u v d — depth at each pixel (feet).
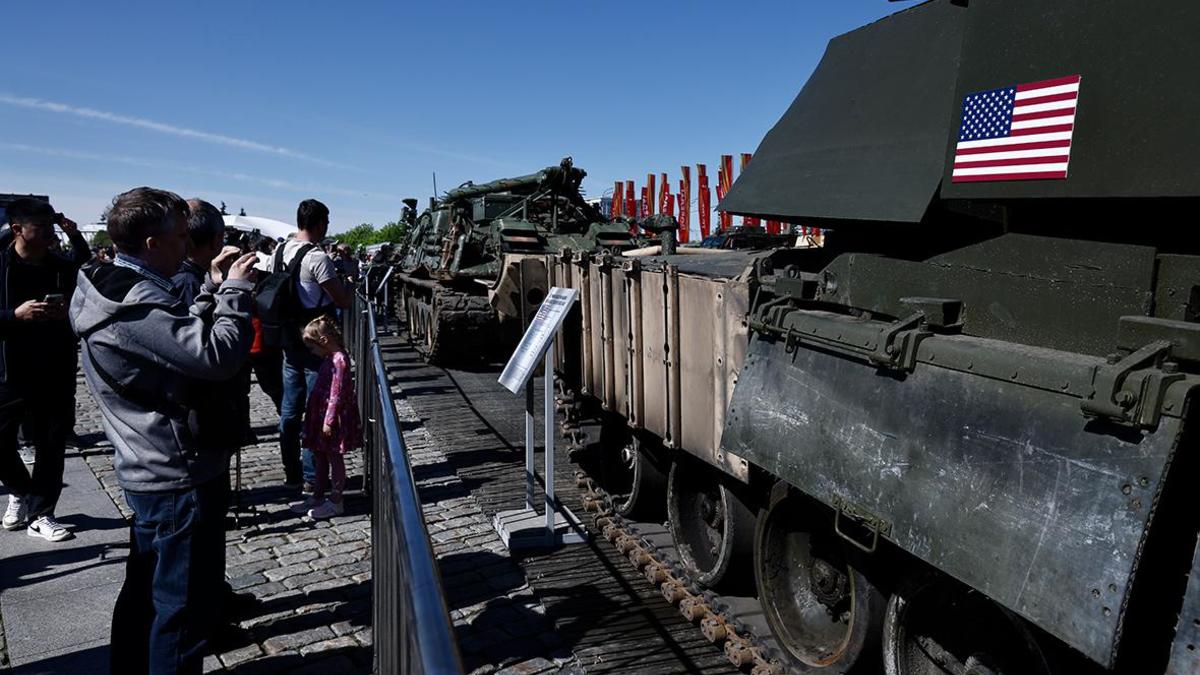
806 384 11.06
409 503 5.85
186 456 10.62
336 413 20.63
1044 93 8.43
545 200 53.62
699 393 14.78
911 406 9.16
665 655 14.37
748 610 15.11
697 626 15.47
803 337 11.28
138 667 11.05
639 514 20.36
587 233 51.34
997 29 9.07
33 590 15.76
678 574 16.78
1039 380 7.71
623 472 22.21
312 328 20.68
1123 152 7.59
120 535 18.79
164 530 10.67
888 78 11.91
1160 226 7.88
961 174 9.36
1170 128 7.22
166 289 10.73
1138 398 6.66
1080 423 7.27
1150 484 6.49
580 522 20.92
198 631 10.91
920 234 10.86
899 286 10.44
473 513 21.98
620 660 14.19
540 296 25.52
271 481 24.07
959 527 8.09
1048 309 8.50
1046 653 8.04
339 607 15.65
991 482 7.93
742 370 12.64
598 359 20.58
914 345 9.29
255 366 24.02
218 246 13.97
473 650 14.57
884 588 10.98
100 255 25.79
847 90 12.83
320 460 20.80
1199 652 6.19
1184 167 7.07
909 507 8.75
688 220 84.74
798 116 13.91
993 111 9.02
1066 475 7.22
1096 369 7.09
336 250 62.95
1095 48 7.97
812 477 10.38
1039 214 8.86
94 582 16.16
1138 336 7.10
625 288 18.10
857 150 11.80
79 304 10.53
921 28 11.68
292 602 15.88
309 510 20.81
